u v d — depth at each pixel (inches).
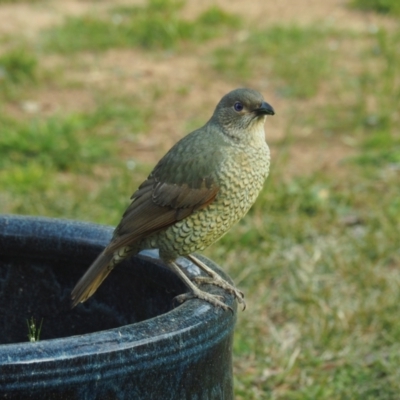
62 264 256.8
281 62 738.8
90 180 541.6
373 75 711.1
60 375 179.5
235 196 262.1
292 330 394.0
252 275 430.9
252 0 915.4
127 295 253.8
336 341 381.1
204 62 748.6
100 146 575.8
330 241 460.4
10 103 656.4
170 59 755.4
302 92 677.9
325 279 427.2
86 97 675.4
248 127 265.7
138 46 781.3
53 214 488.1
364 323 391.2
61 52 765.3
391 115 636.1
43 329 262.2
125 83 704.4
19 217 259.6
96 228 255.9
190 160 258.8
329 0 904.3
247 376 363.6
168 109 656.4
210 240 263.6
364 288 418.3
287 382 360.5
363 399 349.1
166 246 253.0
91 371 182.5
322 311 400.8
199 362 201.8
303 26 826.2
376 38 791.1
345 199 502.9
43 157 557.3
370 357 373.4
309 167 556.1
